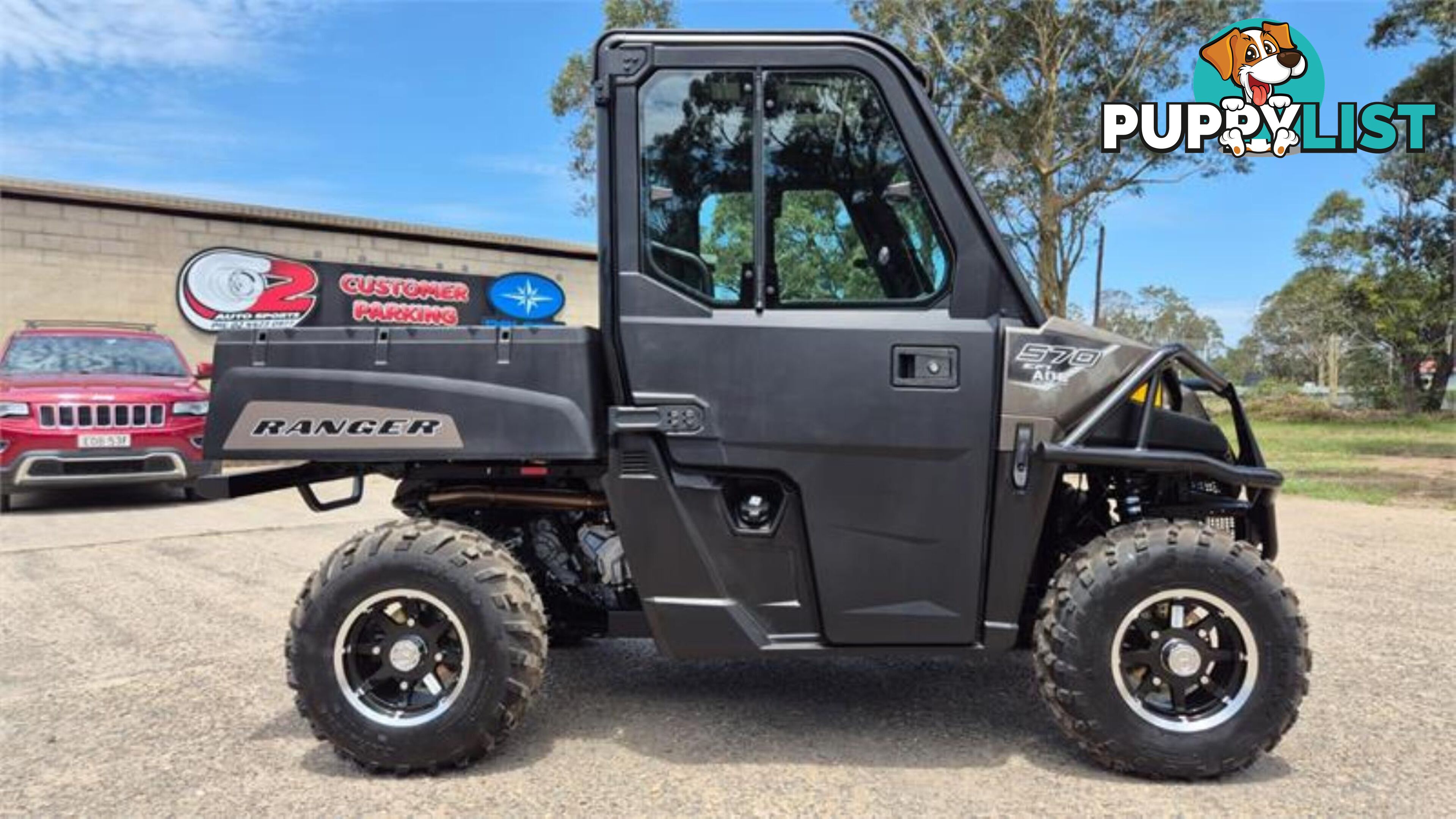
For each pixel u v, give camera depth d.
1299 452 18.78
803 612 3.13
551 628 3.74
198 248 13.98
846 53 3.05
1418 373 34.12
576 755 3.24
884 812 2.77
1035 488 3.02
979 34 18.30
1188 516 3.37
